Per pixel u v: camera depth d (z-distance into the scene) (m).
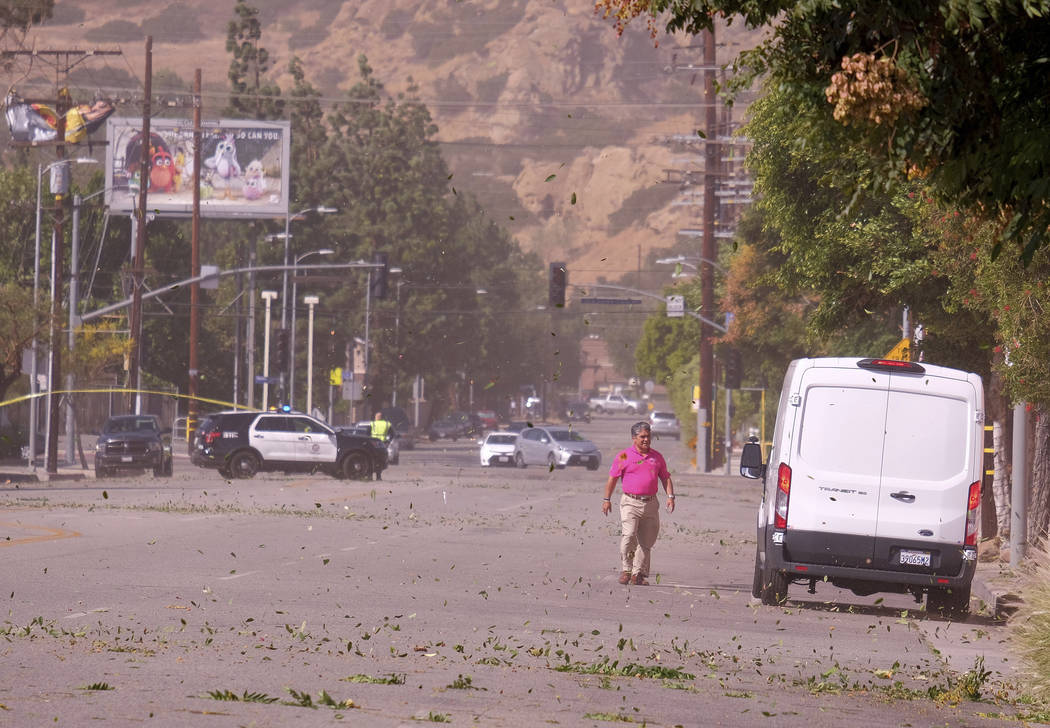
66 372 145.75
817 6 19.31
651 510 48.50
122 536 60.41
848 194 21.78
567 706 23.36
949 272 55.62
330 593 41.69
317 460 121.88
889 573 42.50
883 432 42.72
